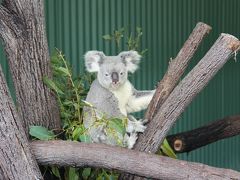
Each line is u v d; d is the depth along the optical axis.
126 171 2.00
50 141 2.08
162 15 3.91
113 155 2.00
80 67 3.56
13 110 2.03
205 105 4.25
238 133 3.04
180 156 4.07
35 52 2.21
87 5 3.58
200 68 2.05
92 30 3.60
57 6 3.48
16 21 2.17
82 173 2.25
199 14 4.11
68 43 3.53
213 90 4.31
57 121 2.30
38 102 2.23
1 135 1.99
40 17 2.20
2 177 2.01
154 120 2.13
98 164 2.02
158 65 3.91
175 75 2.21
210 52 2.03
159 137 2.13
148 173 1.98
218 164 4.37
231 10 4.38
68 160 2.04
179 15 4.00
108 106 2.56
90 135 2.32
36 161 2.06
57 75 2.37
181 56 2.20
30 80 2.21
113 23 3.68
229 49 1.99
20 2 2.16
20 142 2.02
